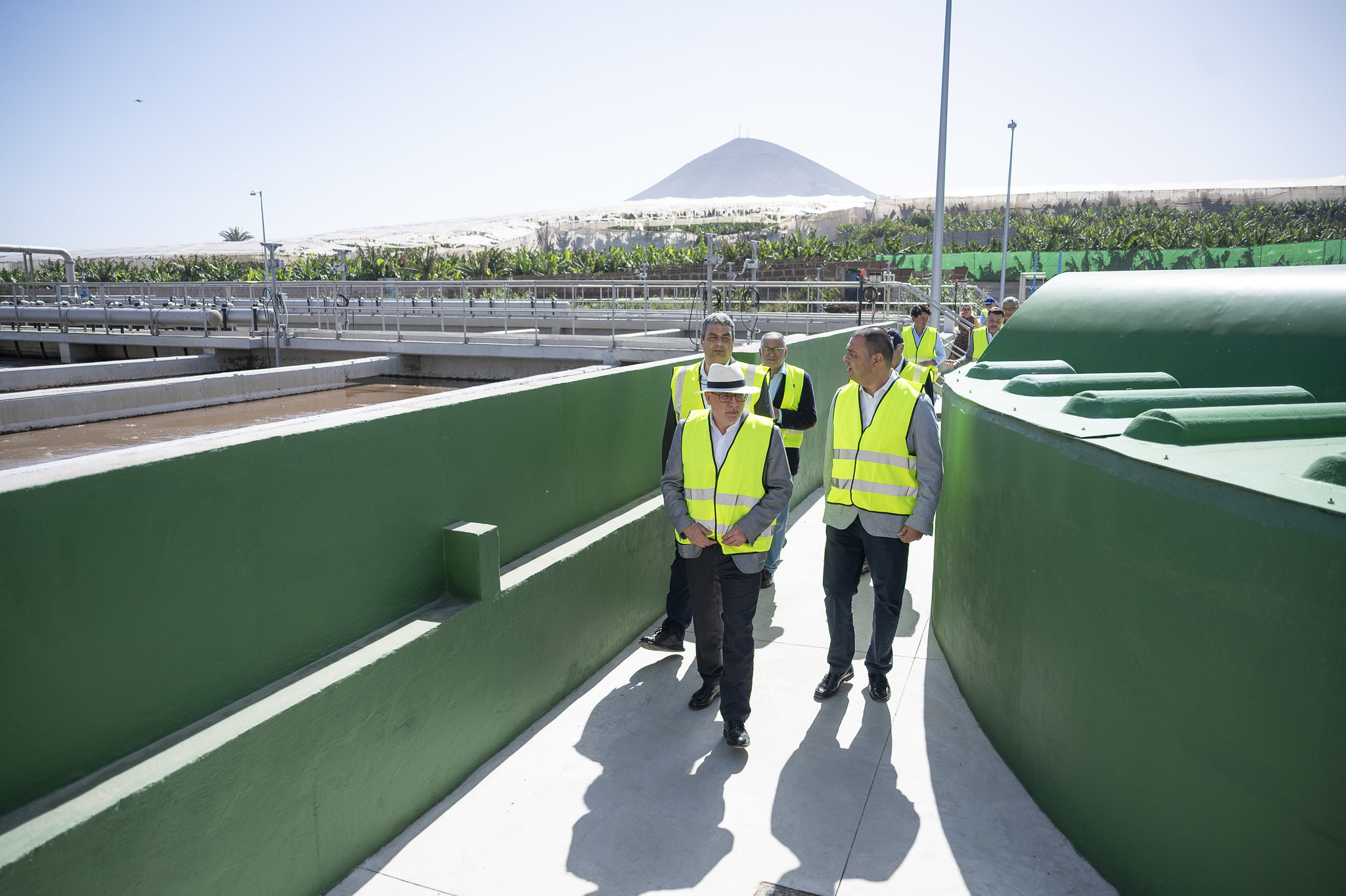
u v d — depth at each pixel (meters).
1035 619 3.17
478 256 61.03
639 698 4.18
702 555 3.78
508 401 3.88
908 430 3.79
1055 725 3.03
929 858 2.91
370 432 3.06
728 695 3.68
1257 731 2.04
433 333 23.44
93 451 12.27
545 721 3.93
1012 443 3.39
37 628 2.03
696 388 4.27
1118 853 2.64
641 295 37.66
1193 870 2.28
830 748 3.66
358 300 30.94
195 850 2.27
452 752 3.35
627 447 5.07
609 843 3.03
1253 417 2.75
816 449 8.52
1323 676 1.87
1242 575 2.05
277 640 2.71
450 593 3.51
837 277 32.72
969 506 4.04
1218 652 2.14
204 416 15.54
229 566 2.53
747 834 3.06
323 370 19.47
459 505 3.57
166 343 25.94
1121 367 4.26
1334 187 126.94
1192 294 4.21
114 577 2.20
